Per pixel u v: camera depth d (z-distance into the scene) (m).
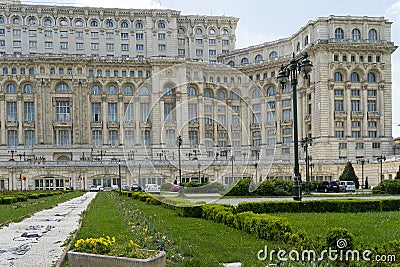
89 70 106.44
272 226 14.74
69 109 105.25
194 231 17.20
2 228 21.73
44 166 86.81
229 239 15.24
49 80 103.00
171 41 115.25
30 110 104.69
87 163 88.94
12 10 107.94
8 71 103.19
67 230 20.67
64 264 12.41
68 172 87.88
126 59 106.88
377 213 24.50
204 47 120.62
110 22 113.06
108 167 89.25
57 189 87.12
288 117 106.88
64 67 104.38
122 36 113.50
